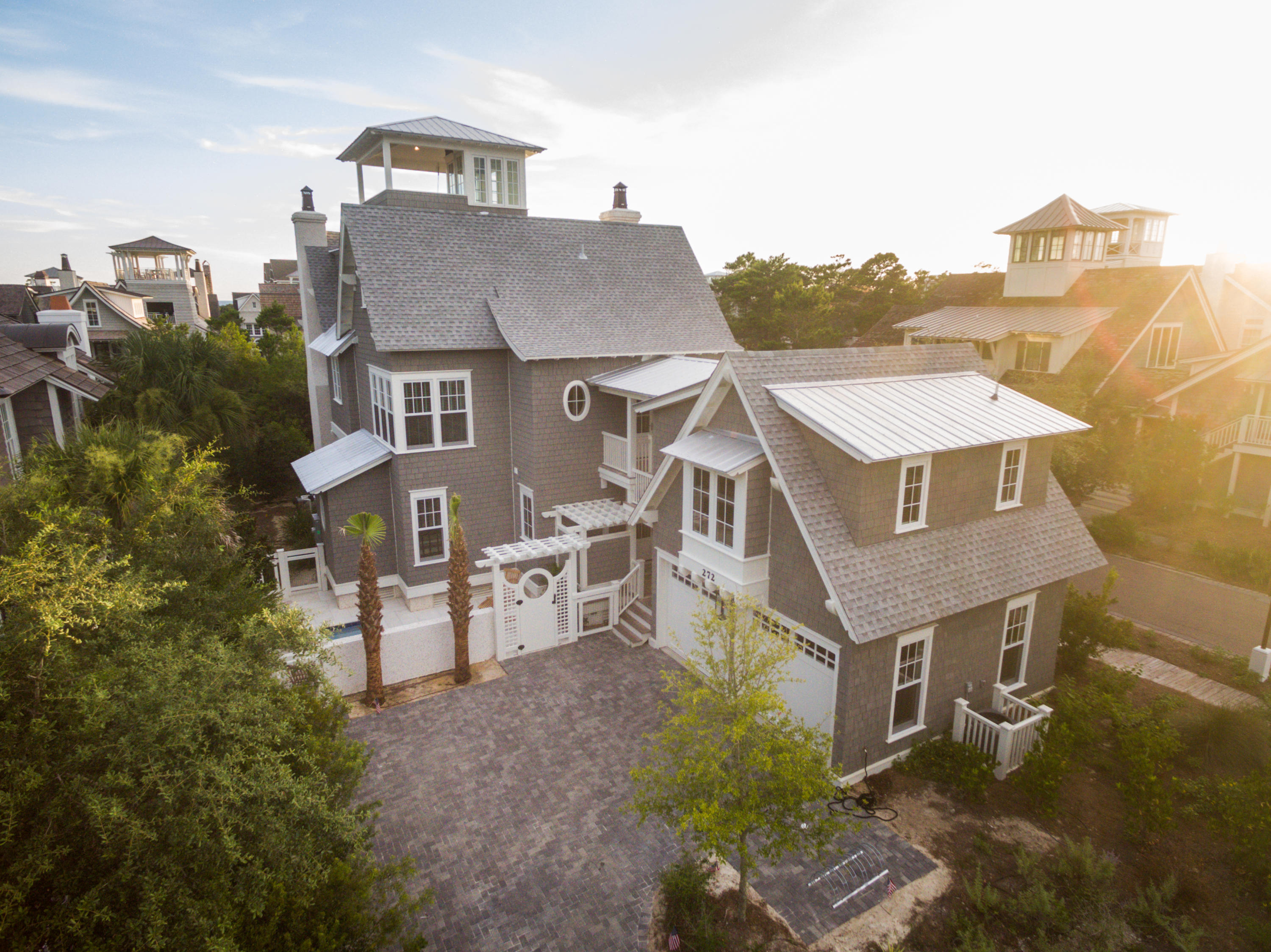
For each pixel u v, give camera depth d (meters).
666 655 17.98
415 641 16.75
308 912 7.46
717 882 10.62
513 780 13.18
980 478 13.88
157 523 11.38
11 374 17.00
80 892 6.41
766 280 58.41
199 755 6.88
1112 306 31.69
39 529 9.07
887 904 10.19
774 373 13.90
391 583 21.81
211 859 6.67
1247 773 12.16
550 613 18.28
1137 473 23.94
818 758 9.29
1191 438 24.48
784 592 13.50
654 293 23.56
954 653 13.47
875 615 11.73
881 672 12.41
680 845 11.55
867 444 11.76
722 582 14.23
